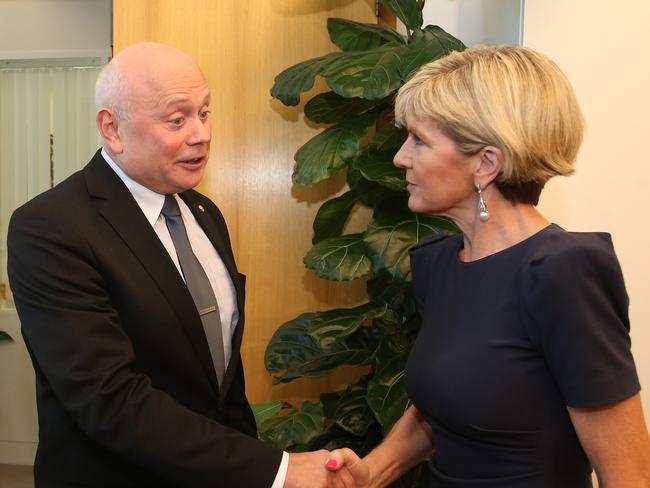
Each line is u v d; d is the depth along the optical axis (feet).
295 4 7.41
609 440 2.86
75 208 3.87
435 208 3.43
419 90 3.33
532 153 3.06
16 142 12.59
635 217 6.04
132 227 4.03
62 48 12.23
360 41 6.73
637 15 5.89
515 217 3.30
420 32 5.78
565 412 3.07
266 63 7.47
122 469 3.99
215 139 7.57
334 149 5.81
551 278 2.88
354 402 6.33
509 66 3.14
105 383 3.56
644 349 6.11
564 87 3.13
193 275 4.37
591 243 2.96
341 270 5.56
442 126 3.24
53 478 4.01
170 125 3.99
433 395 3.30
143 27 7.51
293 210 7.59
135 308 3.88
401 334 6.25
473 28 7.23
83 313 3.62
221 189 7.63
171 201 4.45
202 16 7.48
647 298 6.08
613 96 5.96
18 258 3.72
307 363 6.35
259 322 7.66
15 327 12.32
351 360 6.37
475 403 3.10
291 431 5.93
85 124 12.46
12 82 12.52
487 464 3.19
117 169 4.21
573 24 5.92
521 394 3.05
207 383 4.19
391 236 5.41
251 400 7.71
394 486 5.97
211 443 3.69
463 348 3.21
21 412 12.32
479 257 3.40
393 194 5.77
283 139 7.53
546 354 2.97
